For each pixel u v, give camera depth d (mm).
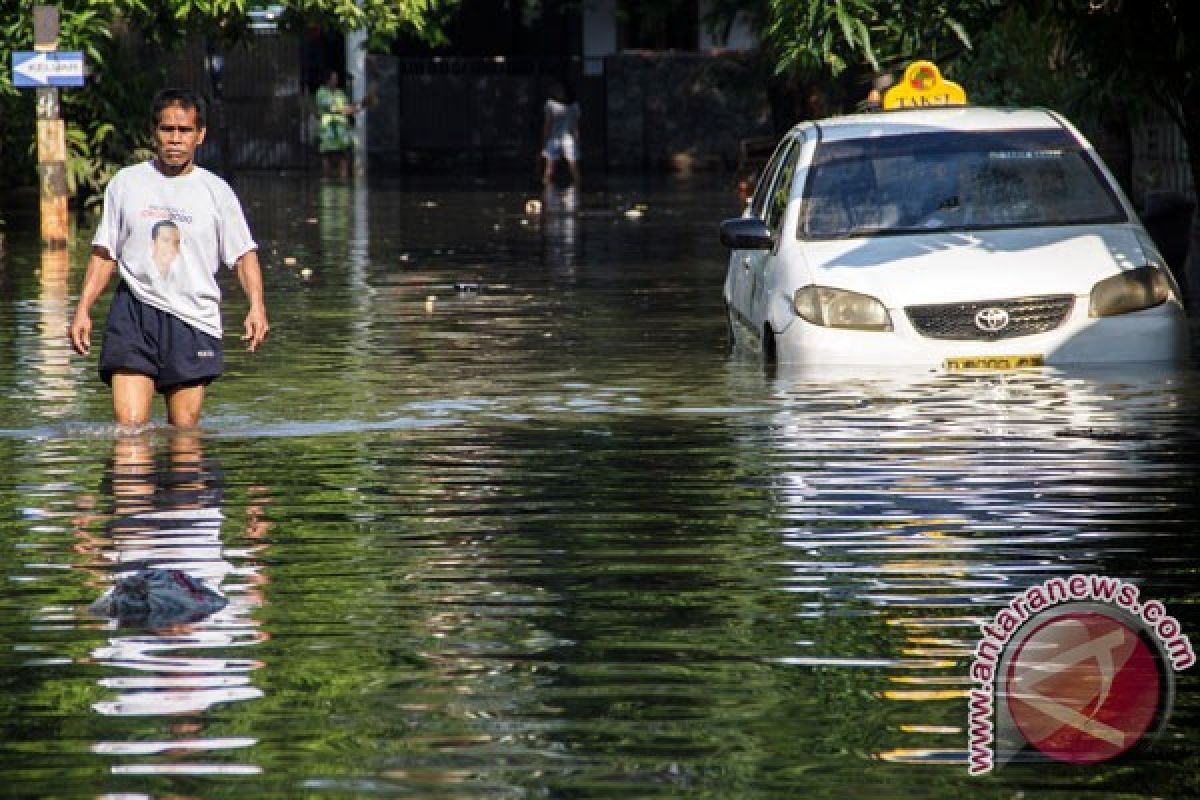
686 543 18016
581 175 105438
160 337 24266
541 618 15453
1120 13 36844
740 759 12242
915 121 31656
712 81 97438
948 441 22953
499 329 34875
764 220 31969
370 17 66438
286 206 76000
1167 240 37188
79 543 18125
